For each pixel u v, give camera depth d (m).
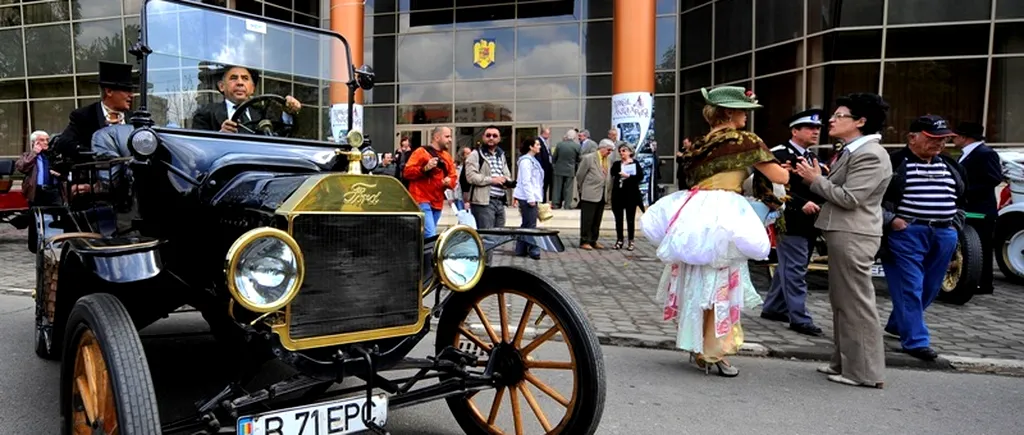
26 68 19.08
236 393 2.36
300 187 2.35
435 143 6.96
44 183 5.99
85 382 2.46
